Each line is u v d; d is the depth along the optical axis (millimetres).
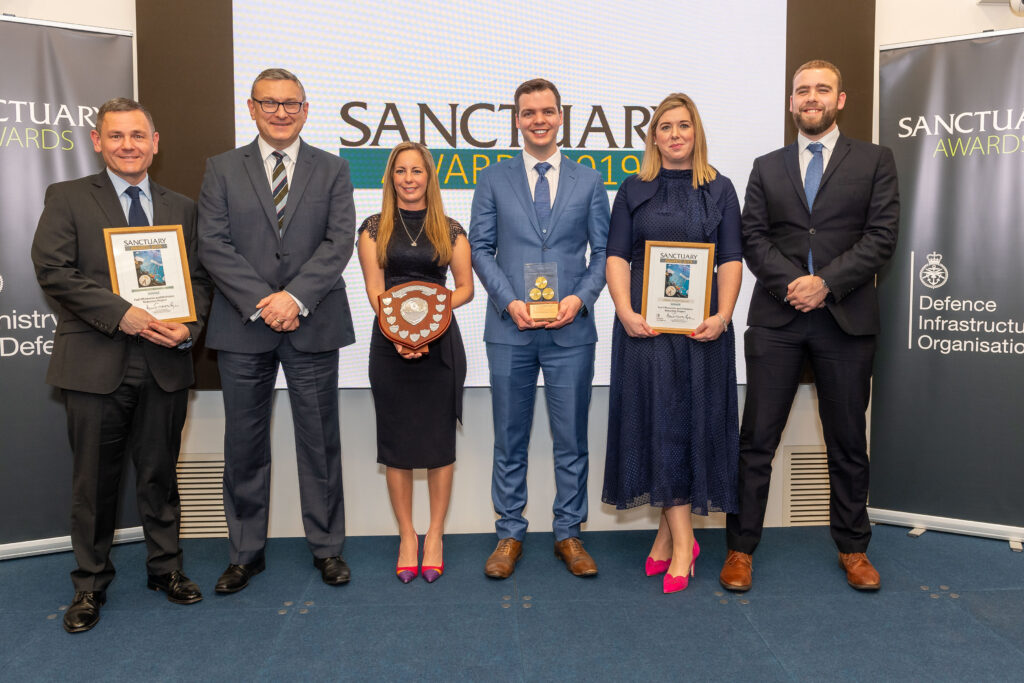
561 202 2521
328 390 2502
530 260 2521
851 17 2947
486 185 2594
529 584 2504
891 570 2604
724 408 2436
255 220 2348
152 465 2311
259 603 2354
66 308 2172
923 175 2969
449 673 1905
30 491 2789
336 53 2848
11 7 2807
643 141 2959
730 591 2432
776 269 2377
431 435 2479
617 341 2520
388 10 2855
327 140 2867
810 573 2588
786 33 2947
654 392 2400
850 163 2400
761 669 1919
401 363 2465
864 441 2467
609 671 1912
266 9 2814
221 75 2822
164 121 2818
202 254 2297
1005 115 2838
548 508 3072
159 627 2182
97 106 2797
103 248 2176
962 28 3041
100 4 2873
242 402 2414
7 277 2725
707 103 2947
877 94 3037
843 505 2494
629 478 2457
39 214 2750
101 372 2143
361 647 2051
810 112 2391
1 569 2674
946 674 1887
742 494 2510
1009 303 2859
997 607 2293
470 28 2883
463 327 2949
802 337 2447
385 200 2469
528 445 2799
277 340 2398
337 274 2369
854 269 2312
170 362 2252
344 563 2557
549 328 2471
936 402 2986
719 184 2426
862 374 2432
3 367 2730
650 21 2922
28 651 2035
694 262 2357
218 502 3012
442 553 2684
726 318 2393
